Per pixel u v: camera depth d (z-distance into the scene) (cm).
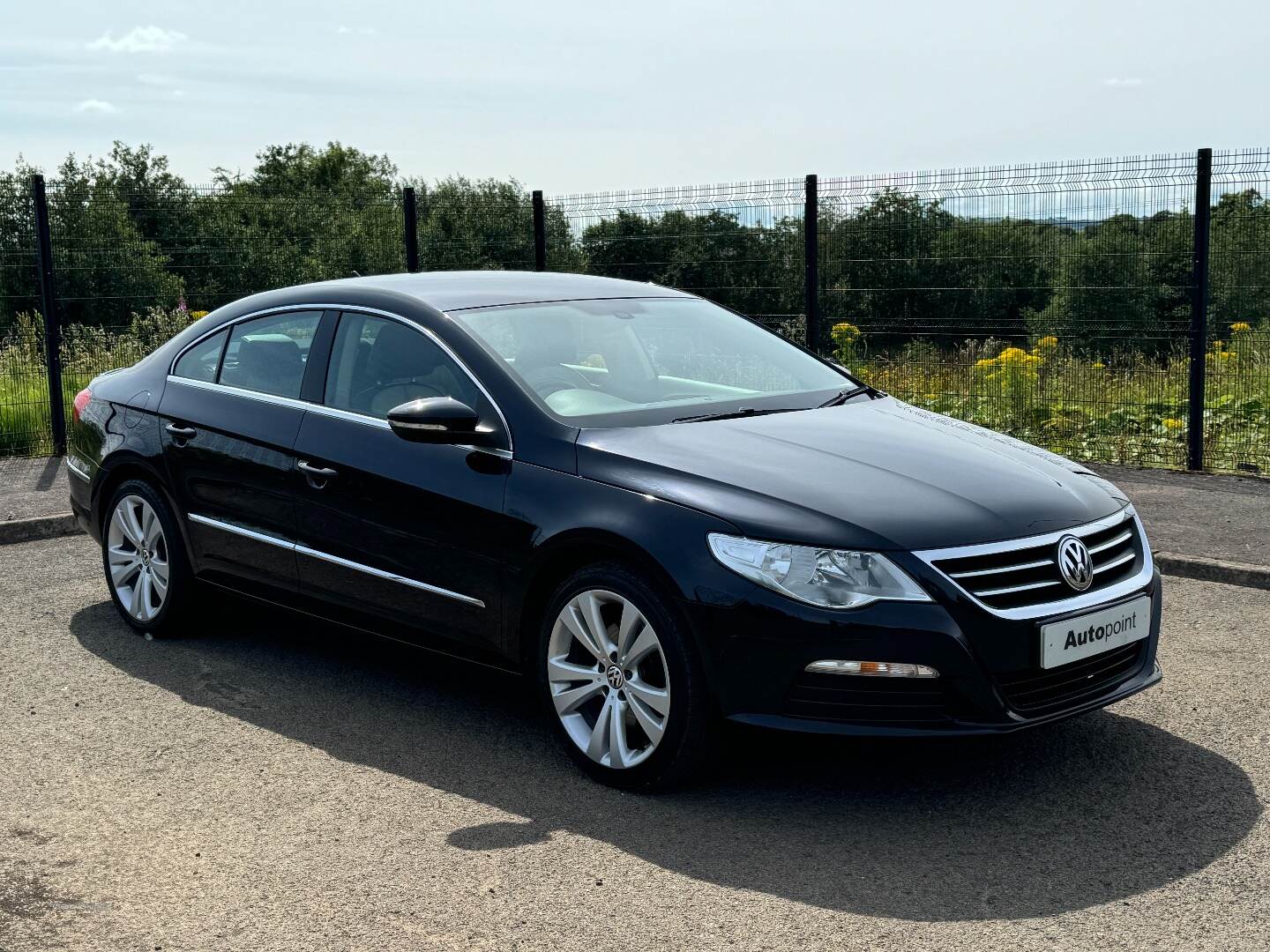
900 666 381
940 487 420
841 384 549
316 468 509
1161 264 973
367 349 519
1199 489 886
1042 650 393
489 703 512
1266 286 945
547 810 408
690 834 389
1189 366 962
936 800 413
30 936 331
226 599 603
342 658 571
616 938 328
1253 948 320
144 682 538
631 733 430
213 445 554
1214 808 405
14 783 434
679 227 1154
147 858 377
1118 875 360
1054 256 1016
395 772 441
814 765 443
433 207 1363
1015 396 1044
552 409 462
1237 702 504
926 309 1079
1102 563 423
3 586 699
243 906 347
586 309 540
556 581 447
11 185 1189
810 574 387
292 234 1351
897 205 1069
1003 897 348
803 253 1101
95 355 1196
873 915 338
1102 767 439
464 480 461
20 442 1100
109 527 616
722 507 404
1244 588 672
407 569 480
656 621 405
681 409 480
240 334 576
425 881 361
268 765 448
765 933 329
